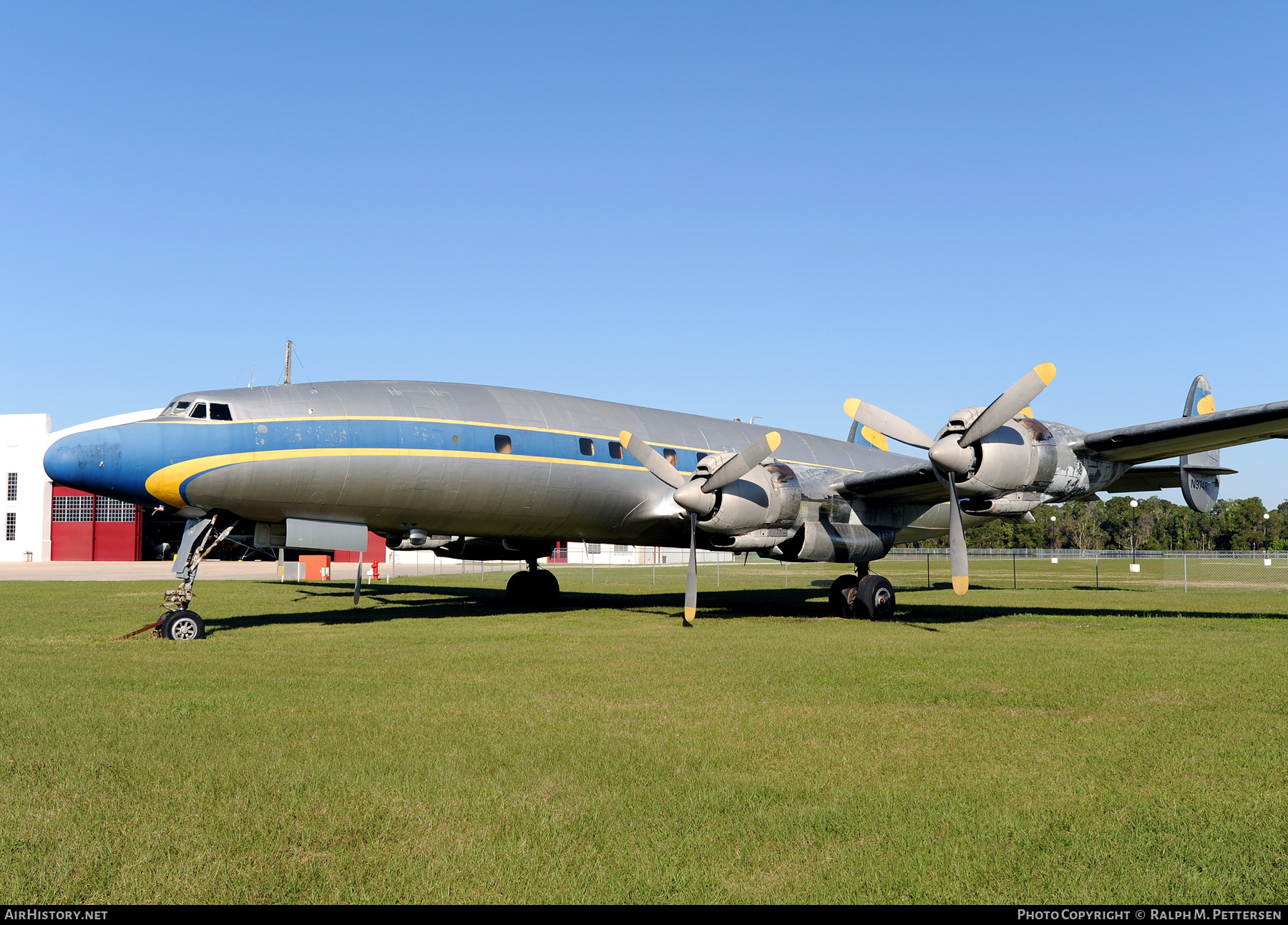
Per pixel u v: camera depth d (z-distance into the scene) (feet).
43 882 13.70
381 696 28.19
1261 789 18.26
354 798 17.66
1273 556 222.07
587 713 25.79
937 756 20.93
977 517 65.98
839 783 18.83
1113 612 62.90
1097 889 13.53
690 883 13.85
